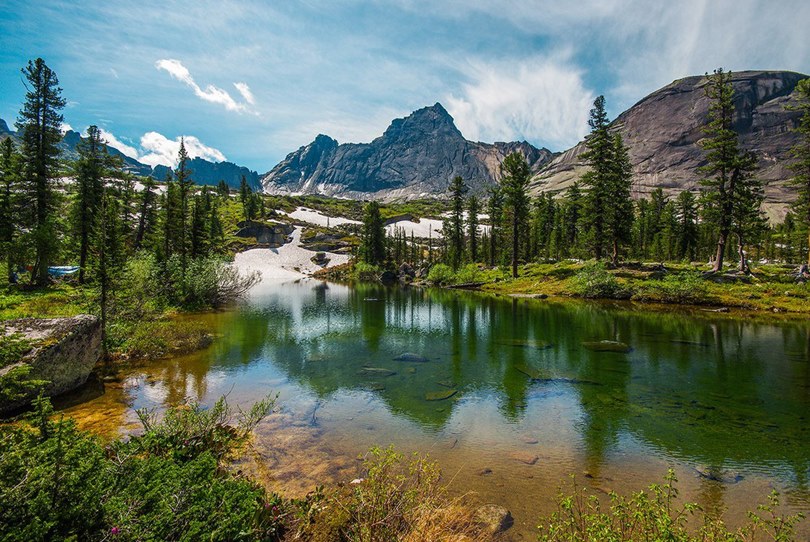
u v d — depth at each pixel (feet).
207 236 157.79
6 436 15.17
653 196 279.90
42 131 126.82
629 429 34.35
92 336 48.60
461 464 27.94
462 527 19.88
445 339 74.28
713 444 31.45
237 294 139.03
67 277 132.57
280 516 18.15
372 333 80.89
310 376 50.65
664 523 14.52
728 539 15.78
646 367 54.19
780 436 32.91
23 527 12.41
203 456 22.31
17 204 126.21
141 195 198.59
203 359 59.00
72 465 14.69
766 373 51.16
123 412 36.76
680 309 109.19
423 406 39.99
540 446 31.04
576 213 239.09
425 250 431.02
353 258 368.48
